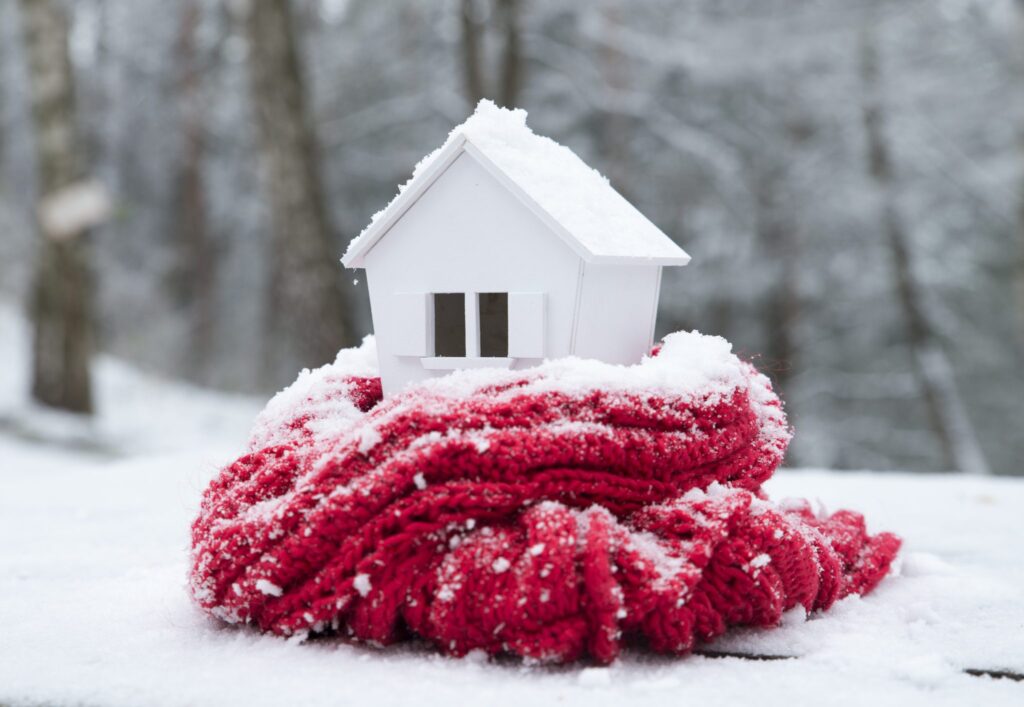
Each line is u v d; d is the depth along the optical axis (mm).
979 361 17266
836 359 16906
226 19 20391
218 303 22078
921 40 15141
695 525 1578
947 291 16297
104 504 3512
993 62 15102
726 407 1750
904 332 16547
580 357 1838
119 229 21750
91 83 21219
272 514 1604
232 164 21484
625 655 1562
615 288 1886
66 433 10078
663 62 15484
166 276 21875
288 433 1928
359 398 2029
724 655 1597
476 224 1867
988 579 2199
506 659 1543
